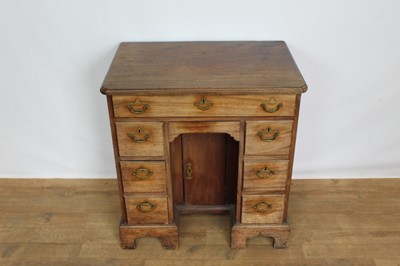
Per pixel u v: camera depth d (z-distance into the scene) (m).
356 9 2.02
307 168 2.51
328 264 2.02
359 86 2.23
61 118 2.35
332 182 2.50
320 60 2.16
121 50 1.98
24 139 2.43
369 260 2.04
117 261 2.05
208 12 2.03
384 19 2.04
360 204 2.35
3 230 2.21
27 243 2.14
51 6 2.03
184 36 2.10
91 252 2.10
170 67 1.81
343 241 2.14
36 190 2.46
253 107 1.72
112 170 2.53
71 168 2.53
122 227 2.04
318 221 2.25
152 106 1.71
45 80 2.24
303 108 2.30
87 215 2.30
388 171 2.51
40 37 2.11
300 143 2.42
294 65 1.83
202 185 2.19
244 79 1.71
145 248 2.12
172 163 2.11
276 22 2.05
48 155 2.48
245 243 2.09
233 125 1.77
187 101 1.70
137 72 1.77
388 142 2.41
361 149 2.44
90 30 2.09
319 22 2.05
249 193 1.95
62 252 2.10
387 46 2.11
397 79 2.21
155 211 2.00
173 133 1.79
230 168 2.13
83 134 2.41
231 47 2.01
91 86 2.25
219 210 2.25
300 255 2.07
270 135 1.78
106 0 2.01
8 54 2.16
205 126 1.77
